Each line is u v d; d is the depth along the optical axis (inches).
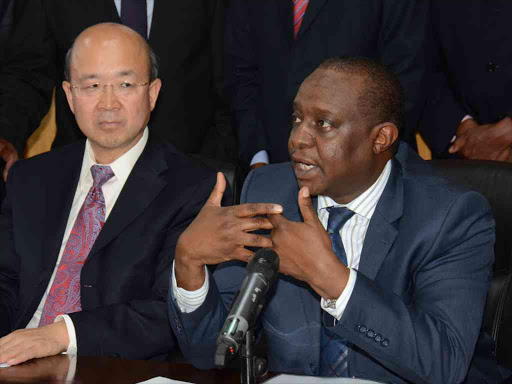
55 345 88.5
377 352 74.9
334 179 80.2
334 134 78.1
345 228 85.7
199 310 80.1
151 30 145.3
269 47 144.9
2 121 146.1
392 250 82.4
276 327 85.2
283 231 74.2
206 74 151.9
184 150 148.9
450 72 142.9
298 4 142.5
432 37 143.6
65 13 146.4
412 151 91.4
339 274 74.4
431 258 81.3
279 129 144.4
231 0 152.3
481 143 136.2
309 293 84.9
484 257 82.1
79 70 108.2
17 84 149.9
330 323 79.2
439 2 141.2
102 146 109.3
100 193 109.3
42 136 181.8
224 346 52.7
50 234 109.5
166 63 146.0
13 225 112.9
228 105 153.7
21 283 108.5
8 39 150.8
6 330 108.2
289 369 84.3
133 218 106.1
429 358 74.5
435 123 144.3
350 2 139.2
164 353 100.6
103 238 105.0
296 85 141.4
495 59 136.6
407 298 81.4
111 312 97.7
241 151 149.1
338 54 139.0
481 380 84.3
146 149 112.5
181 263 78.0
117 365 78.8
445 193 83.4
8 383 71.8
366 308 74.3
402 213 83.4
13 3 151.1
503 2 135.3
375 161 81.0
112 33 109.2
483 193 95.7
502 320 90.1
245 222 74.0
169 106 146.6
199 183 109.2
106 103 107.2
